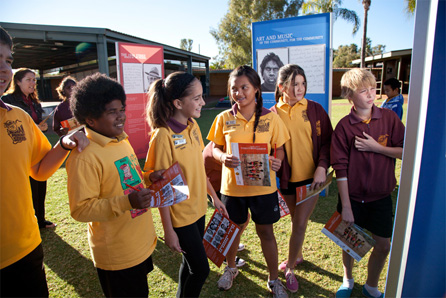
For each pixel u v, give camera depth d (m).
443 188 0.97
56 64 26.38
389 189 1.97
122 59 6.09
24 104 3.39
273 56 4.43
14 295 1.41
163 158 1.72
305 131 2.33
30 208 1.45
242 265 2.61
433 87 0.92
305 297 2.22
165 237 1.70
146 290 1.63
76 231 3.28
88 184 1.35
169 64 25.11
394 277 1.07
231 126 2.20
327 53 4.06
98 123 1.42
